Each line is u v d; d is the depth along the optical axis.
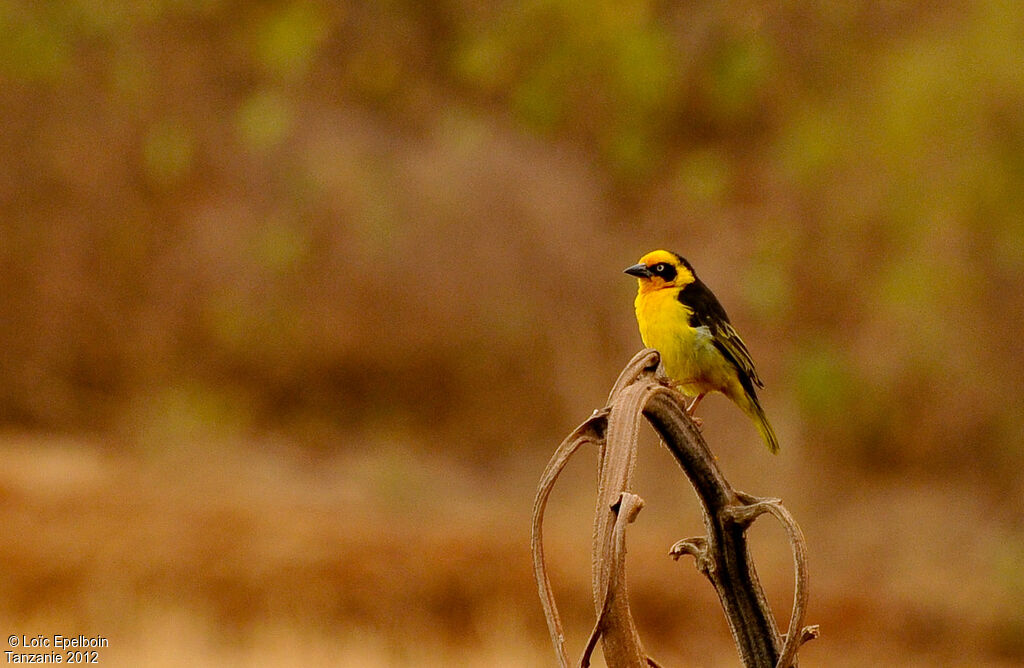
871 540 16.30
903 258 16.88
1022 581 14.68
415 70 20.62
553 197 20.23
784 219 17.88
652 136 19.17
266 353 20.11
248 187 20.52
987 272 16.55
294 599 12.99
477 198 20.17
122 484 15.70
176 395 18.91
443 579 13.66
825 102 18.19
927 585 15.17
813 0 18.48
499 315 19.94
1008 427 16.95
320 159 20.12
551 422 19.64
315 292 20.17
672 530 15.73
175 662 11.02
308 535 14.19
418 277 20.09
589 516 16.98
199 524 14.12
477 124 20.36
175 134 19.92
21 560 12.62
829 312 17.72
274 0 20.00
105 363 20.14
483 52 18.59
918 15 17.80
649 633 13.88
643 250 19.55
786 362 17.62
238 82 20.67
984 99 16.09
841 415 17.30
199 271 20.41
